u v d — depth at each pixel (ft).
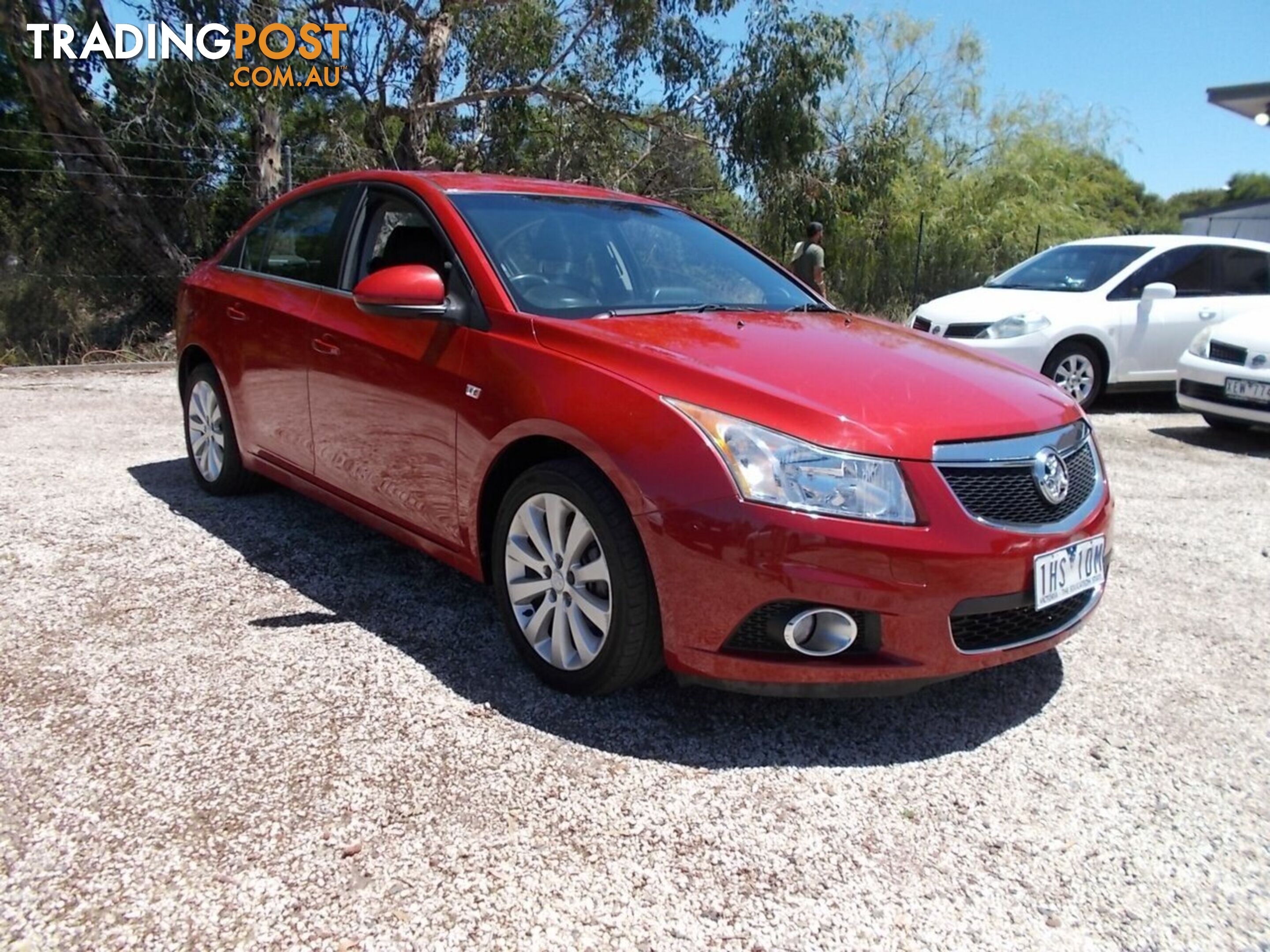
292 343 13.29
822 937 6.77
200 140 37.45
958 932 6.88
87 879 6.97
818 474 8.34
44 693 9.49
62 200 35.01
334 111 42.83
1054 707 10.20
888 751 9.18
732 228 52.60
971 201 66.33
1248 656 11.65
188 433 16.74
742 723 9.53
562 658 9.71
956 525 8.50
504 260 11.18
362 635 11.12
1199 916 7.14
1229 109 23.18
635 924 6.79
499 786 8.30
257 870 7.14
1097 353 28.17
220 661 10.32
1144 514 17.83
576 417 9.21
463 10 43.27
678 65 46.01
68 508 15.40
